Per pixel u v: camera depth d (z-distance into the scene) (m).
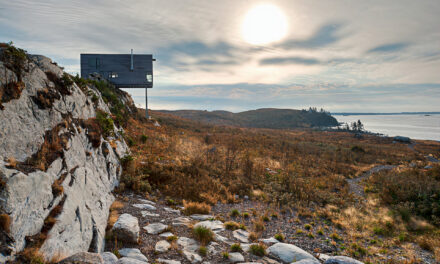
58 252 4.11
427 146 64.12
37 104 5.85
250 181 15.89
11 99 4.95
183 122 57.38
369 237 9.42
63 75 8.39
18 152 4.58
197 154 19.73
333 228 10.12
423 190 14.56
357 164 30.77
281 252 6.76
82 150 7.48
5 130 4.46
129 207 9.01
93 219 6.04
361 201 14.70
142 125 27.97
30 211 3.92
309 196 14.26
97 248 5.43
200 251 6.22
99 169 8.72
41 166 4.73
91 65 31.36
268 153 29.06
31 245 3.64
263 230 9.18
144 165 13.81
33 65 6.38
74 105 8.44
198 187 12.95
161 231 7.34
